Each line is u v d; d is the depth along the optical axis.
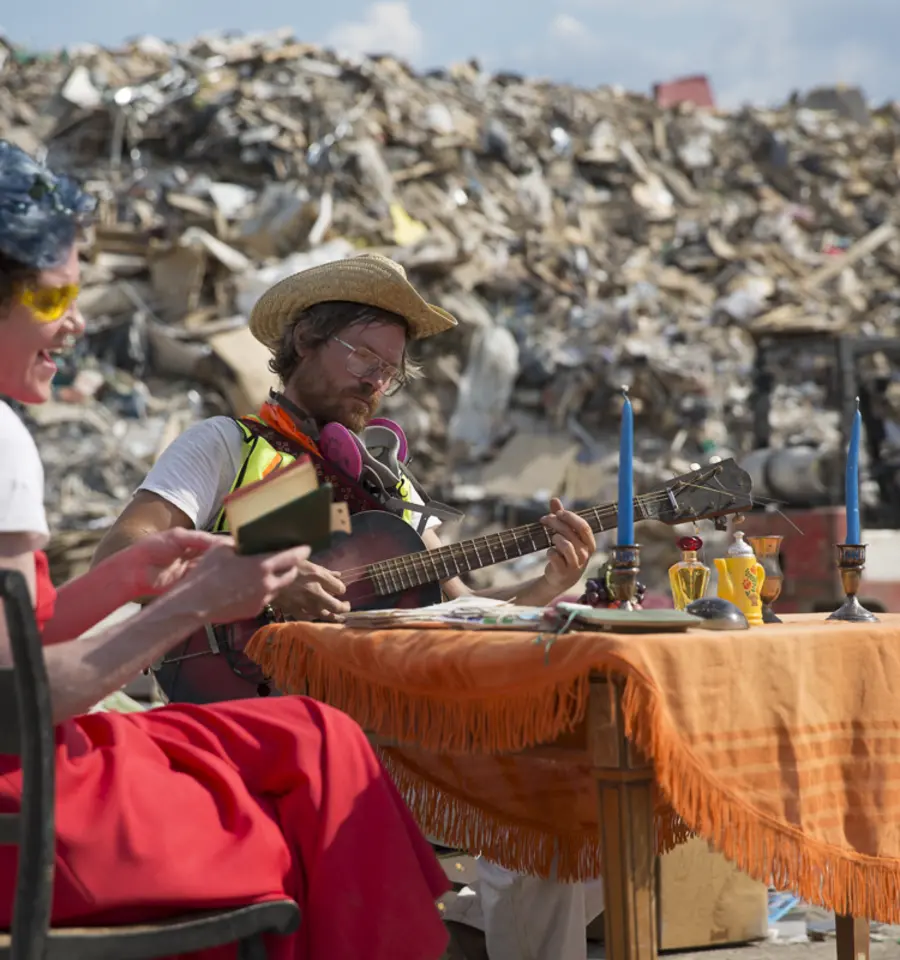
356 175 18.64
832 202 23.00
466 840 2.86
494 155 21.00
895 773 2.34
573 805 2.76
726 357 16.80
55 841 1.81
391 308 3.46
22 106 19.02
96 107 18.73
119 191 17.31
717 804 2.09
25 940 1.72
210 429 3.37
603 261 18.98
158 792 1.93
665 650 2.10
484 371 16.02
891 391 15.40
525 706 2.21
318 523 1.88
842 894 2.24
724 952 3.45
